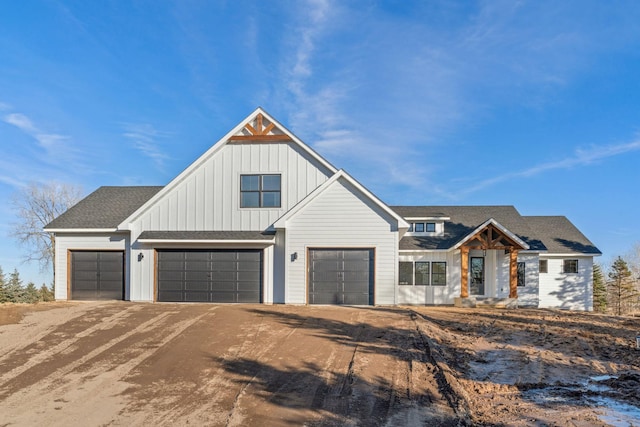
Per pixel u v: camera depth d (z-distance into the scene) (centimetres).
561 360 1166
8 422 757
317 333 1316
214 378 959
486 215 2759
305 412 792
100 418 771
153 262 1972
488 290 2377
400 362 1059
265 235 1936
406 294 2362
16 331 1304
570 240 2742
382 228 1878
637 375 1029
